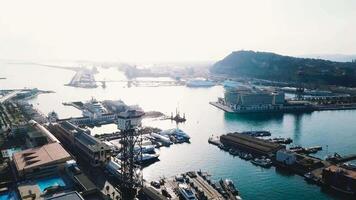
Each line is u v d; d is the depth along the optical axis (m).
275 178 181.00
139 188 161.88
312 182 175.12
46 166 166.62
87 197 142.75
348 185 161.62
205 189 163.00
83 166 188.12
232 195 157.25
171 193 157.75
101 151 189.50
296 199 156.00
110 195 147.75
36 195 141.12
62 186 150.50
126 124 167.38
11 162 189.50
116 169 174.12
